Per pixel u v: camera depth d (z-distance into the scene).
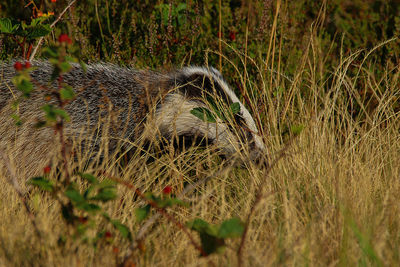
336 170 5.92
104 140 7.13
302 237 4.63
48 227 4.62
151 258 4.63
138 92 7.55
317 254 4.44
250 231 4.91
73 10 9.23
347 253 4.45
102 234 4.57
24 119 6.82
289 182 5.82
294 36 9.59
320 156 6.30
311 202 5.53
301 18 10.23
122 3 9.91
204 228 3.98
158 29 9.36
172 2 8.98
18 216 5.18
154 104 7.36
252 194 5.95
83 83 7.41
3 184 5.90
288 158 6.33
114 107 7.40
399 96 7.72
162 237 5.02
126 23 9.63
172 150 6.74
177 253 4.61
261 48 8.91
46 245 4.23
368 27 10.08
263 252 4.54
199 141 7.41
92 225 4.23
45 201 5.43
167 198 4.38
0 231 4.71
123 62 8.68
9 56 8.27
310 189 5.59
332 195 5.54
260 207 5.33
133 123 7.37
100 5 9.95
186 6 9.40
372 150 6.68
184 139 7.42
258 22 9.55
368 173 6.07
